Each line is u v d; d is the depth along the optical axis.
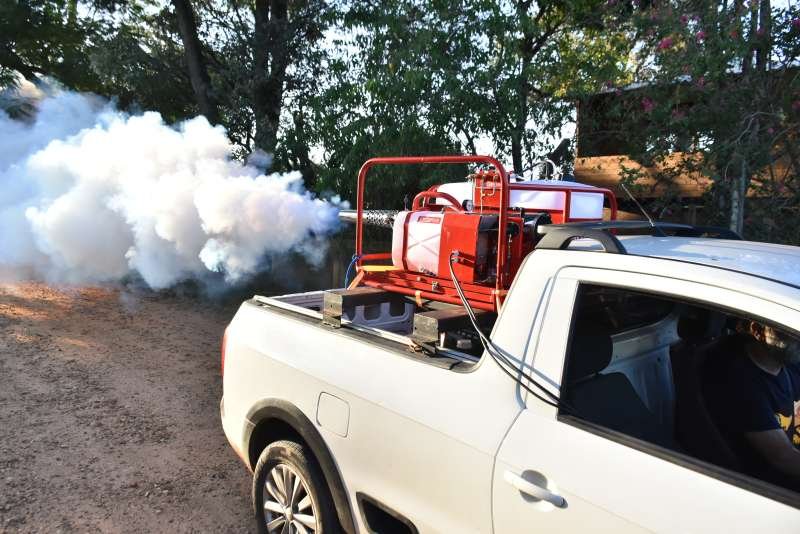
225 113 12.80
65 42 16.34
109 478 3.68
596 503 1.63
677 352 2.29
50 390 5.09
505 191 2.58
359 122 8.28
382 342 2.42
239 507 3.43
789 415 2.04
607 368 2.22
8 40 16.09
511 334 2.02
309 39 12.73
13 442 4.09
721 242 2.25
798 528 1.36
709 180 5.57
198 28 13.38
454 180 7.68
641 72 5.96
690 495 1.52
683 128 5.38
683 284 1.72
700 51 5.22
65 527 3.15
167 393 5.14
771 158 5.00
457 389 2.07
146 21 13.98
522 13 7.97
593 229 2.01
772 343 1.90
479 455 1.91
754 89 5.08
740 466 1.95
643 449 1.66
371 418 2.26
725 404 1.99
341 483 2.39
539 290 2.00
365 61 8.99
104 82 13.83
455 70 7.84
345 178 8.55
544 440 1.80
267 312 3.02
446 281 2.88
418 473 2.08
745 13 5.15
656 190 6.13
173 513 3.34
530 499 1.77
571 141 7.77
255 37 12.23
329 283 8.76
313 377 2.52
